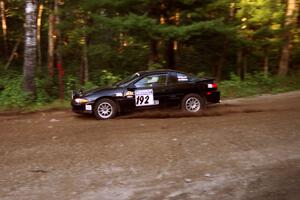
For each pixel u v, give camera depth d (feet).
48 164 21.53
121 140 26.53
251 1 61.77
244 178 18.94
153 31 50.85
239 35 61.57
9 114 40.22
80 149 24.44
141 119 35.53
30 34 45.78
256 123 31.07
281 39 66.80
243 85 59.26
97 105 36.50
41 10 81.76
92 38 65.87
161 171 20.08
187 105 38.68
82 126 32.53
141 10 54.85
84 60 61.62
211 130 28.89
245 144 24.56
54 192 17.63
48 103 46.01
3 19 87.51
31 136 28.84
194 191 17.56
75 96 37.55
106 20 51.19
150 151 23.56
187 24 55.72
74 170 20.45
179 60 76.28
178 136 27.17
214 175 19.42
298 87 62.54
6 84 50.55
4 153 23.91
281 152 22.74
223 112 38.01
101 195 17.28
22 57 94.02
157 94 37.93
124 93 37.11
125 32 53.52
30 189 17.99
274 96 52.80
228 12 61.98
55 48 72.54
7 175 19.86
